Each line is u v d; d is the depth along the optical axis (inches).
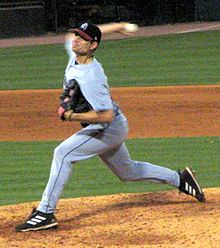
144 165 1111.0
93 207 1150.3
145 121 2017.7
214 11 4439.0
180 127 1936.5
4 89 2546.8
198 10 4485.7
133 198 1194.0
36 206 1178.6
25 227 1029.2
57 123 2023.9
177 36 3828.7
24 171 1530.5
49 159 1630.2
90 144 1031.0
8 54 3452.3
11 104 2285.9
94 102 998.4
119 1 4375.0
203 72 2763.3
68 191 1358.3
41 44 3767.2
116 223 1053.2
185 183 1138.7
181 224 1024.2
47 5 4232.3
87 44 1000.2
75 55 1022.4
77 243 971.9
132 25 1087.0
